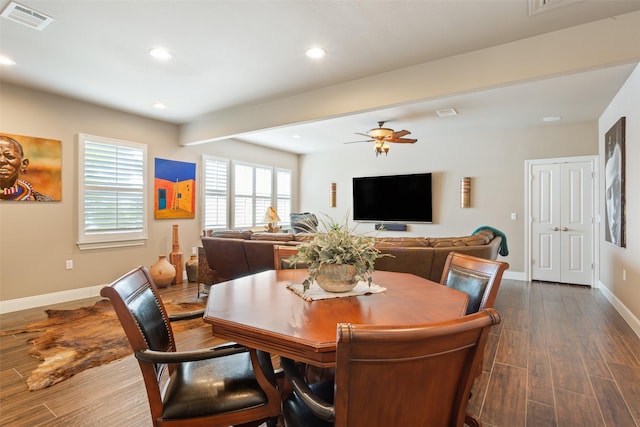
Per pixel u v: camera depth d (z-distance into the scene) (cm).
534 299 434
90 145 424
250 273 404
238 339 126
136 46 273
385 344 73
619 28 230
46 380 224
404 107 433
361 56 290
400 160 677
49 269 394
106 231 442
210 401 126
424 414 87
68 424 180
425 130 571
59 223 401
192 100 408
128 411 192
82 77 338
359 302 152
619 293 377
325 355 105
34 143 378
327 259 162
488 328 85
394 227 678
